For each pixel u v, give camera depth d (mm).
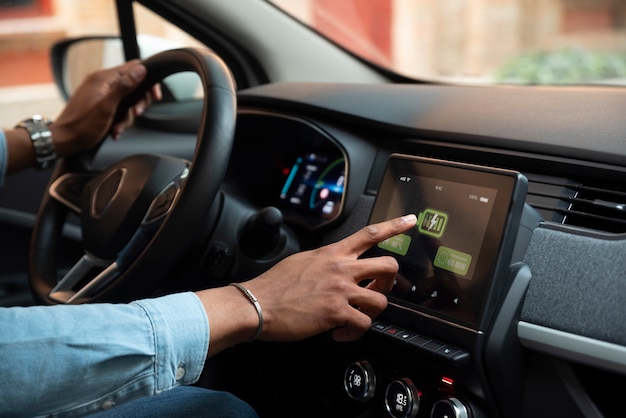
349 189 1135
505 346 836
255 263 1113
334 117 1169
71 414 685
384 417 981
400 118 1138
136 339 697
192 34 1637
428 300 877
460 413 853
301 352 1137
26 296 1721
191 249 1104
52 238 1179
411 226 833
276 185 1268
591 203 925
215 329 739
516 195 832
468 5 3674
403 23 3172
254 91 1321
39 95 2365
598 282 828
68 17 3107
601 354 802
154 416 840
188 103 1721
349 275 794
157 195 1001
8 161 1139
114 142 1651
